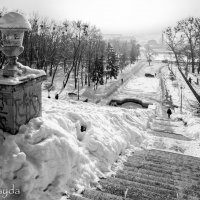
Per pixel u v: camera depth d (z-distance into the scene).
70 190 5.66
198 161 9.31
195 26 75.56
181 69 84.06
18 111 5.45
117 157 8.34
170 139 13.05
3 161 4.88
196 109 41.75
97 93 53.06
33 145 5.34
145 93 54.75
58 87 52.94
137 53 123.75
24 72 5.86
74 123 7.80
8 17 5.28
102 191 5.83
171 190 6.00
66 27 55.09
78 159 6.21
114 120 11.35
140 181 6.58
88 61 61.19
